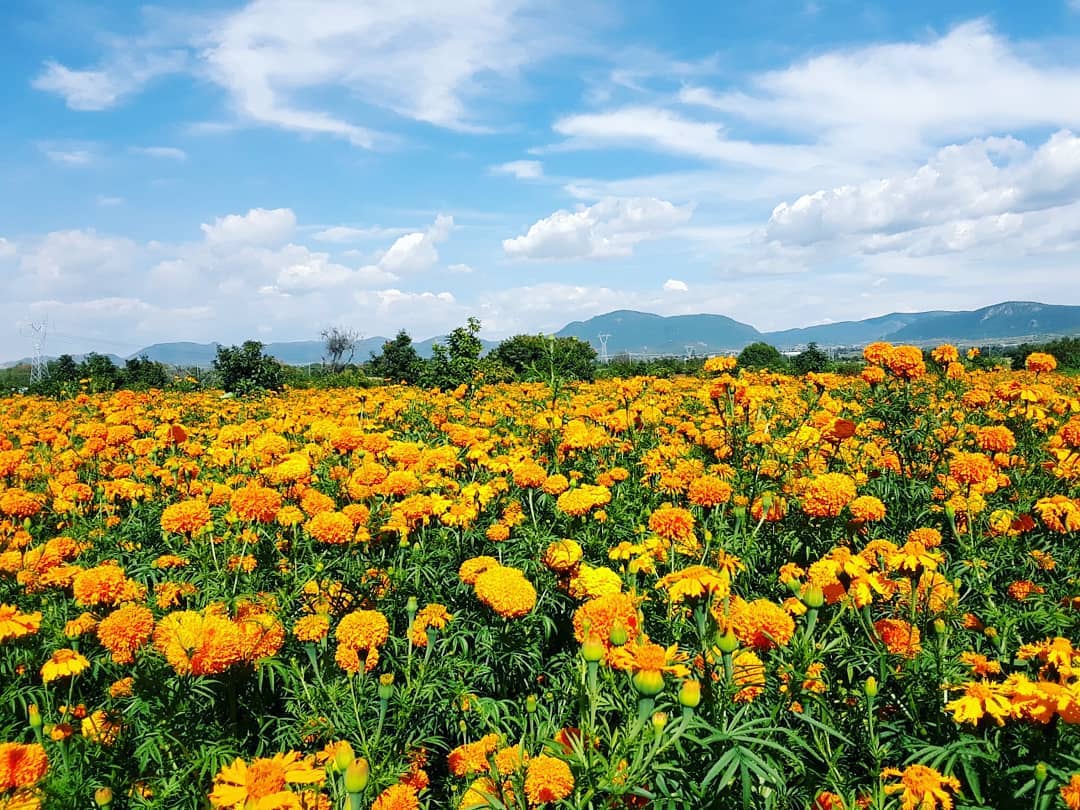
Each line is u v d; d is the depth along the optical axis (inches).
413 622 136.9
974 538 177.2
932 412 246.8
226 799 80.2
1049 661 105.8
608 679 96.9
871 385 244.7
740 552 171.2
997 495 223.3
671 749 88.7
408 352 1368.1
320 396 709.9
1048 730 94.0
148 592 168.1
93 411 537.0
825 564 119.3
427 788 113.9
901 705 107.6
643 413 351.3
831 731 89.0
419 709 126.1
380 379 1352.1
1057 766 90.4
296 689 125.9
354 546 169.9
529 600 135.6
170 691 120.5
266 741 118.0
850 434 256.7
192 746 113.5
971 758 93.1
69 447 372.8
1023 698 92.5
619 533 196.1
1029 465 239.0
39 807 91.0
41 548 175.9
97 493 261.7
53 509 245.9
